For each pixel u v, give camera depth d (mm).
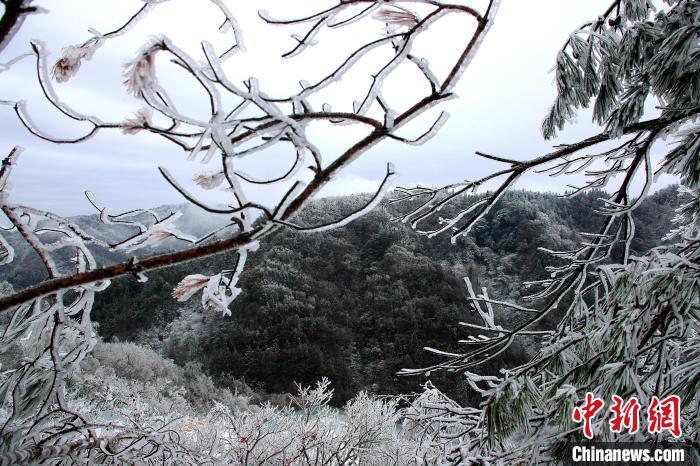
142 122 794
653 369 1934
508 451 2105
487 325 2797
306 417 6480
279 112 767
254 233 880
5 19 726
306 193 849
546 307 2719
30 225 1158
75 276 946
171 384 15359
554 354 2266
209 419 6012
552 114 2654
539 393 2121
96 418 5211
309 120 835
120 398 5664
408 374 2785
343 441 6156
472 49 792
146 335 25938
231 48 861
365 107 823
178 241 1023
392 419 6246
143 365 15797
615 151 2541
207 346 23516
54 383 1326
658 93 2119
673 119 2135
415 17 812
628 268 2096
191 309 26766
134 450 1614
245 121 774
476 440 2473
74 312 1322
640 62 2264
